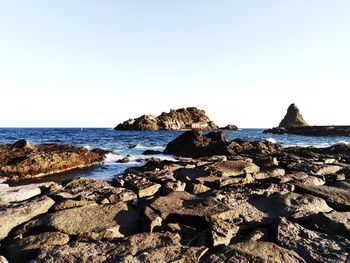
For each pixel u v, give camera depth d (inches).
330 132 2893.7
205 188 354.3
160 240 203.8
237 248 186.7
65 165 672.4
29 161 616.7
